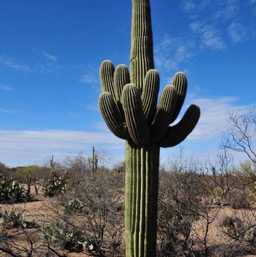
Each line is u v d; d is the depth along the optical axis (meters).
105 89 5.27
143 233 4.73
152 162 4.81
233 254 6.87
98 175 10.08
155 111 4.83
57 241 7.83
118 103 4.96
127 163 4.85
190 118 4.97
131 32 5.22
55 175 16.97
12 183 13.62
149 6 5.21
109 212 8.67
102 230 7.58
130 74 5.15
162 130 4.75
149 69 5.09
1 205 12.36
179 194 7.51
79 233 7.99
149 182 4.78
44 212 9.98
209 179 9.18
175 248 6.73
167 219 6.95
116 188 9.73
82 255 7.63
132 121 4.56
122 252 7.62
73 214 8.45
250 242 7.27
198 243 7.14
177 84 5.14
